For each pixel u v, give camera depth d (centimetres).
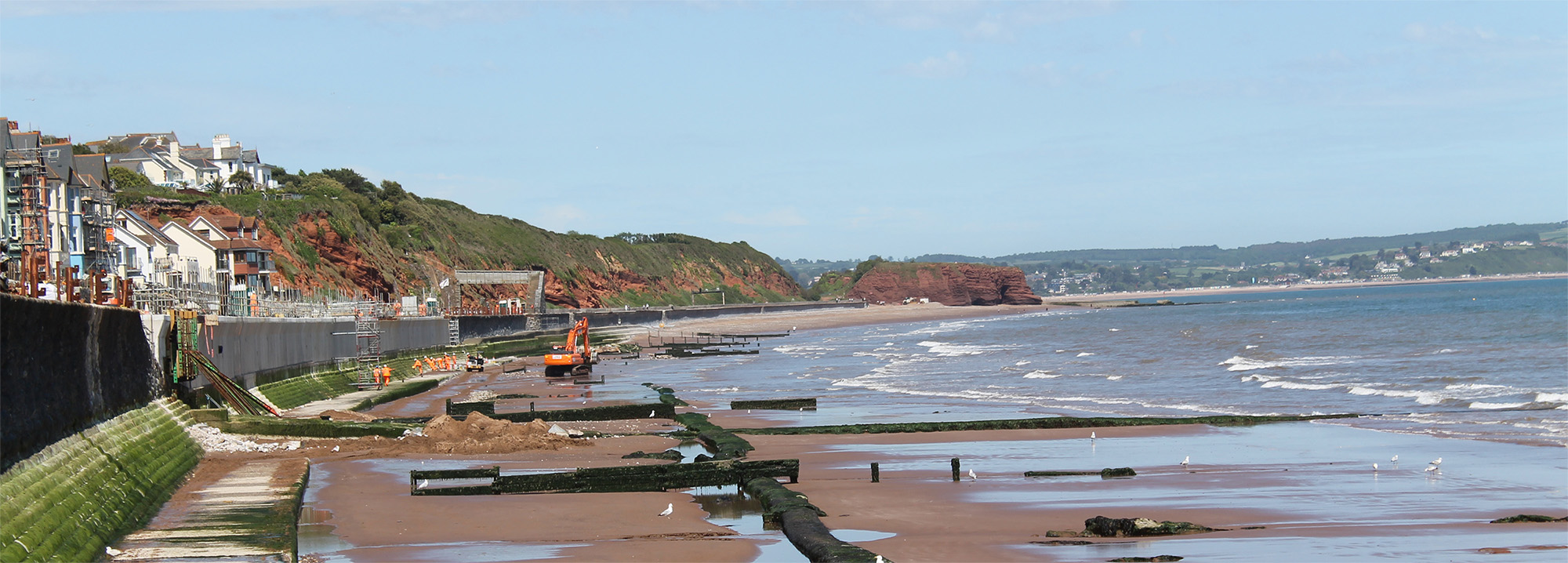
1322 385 5222
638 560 1844
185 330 3647
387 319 7900
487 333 12800
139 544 1773
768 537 2036
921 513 2319
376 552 1908
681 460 3138
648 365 9094
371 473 2827
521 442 3350
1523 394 4369
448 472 2634
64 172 6338
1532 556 1808
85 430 2183
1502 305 16888
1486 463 2823
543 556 1873
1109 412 4434
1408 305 19512
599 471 2595
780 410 4850
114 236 7556
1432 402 4334
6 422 1689
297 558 1808
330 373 6094
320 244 11975
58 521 1636
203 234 8962
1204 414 4253
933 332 15288
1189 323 14912
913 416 4438
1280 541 1962
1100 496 2497
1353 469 2802
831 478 2827
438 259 16775
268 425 3503
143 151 12681
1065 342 10944
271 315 5900
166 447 2711
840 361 9056
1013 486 2653
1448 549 1877
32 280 2608
